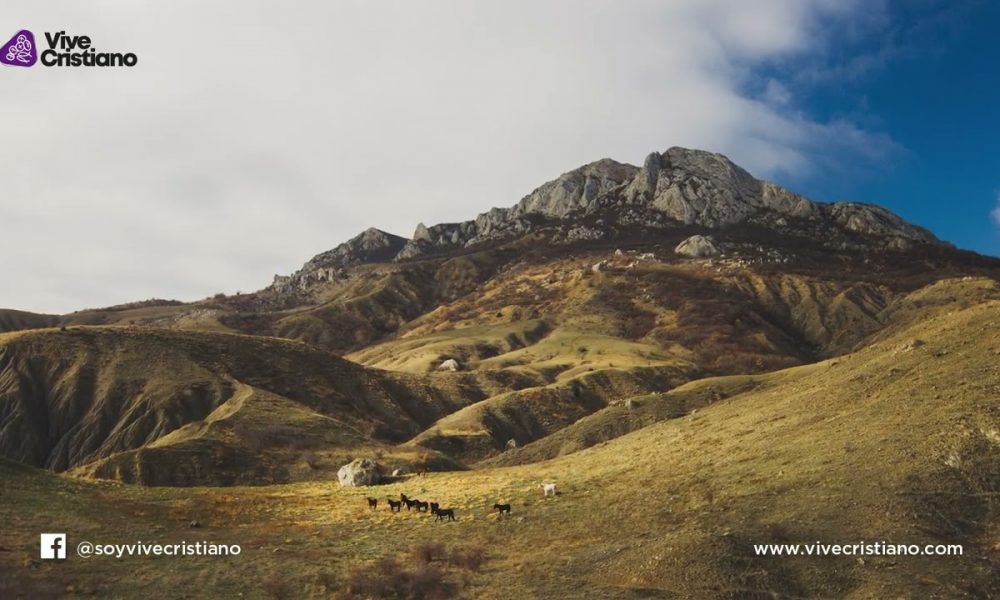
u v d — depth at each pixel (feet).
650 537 124.77
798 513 120.47
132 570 110.63
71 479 182.39
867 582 97.96
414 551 126.72
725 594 98.84
